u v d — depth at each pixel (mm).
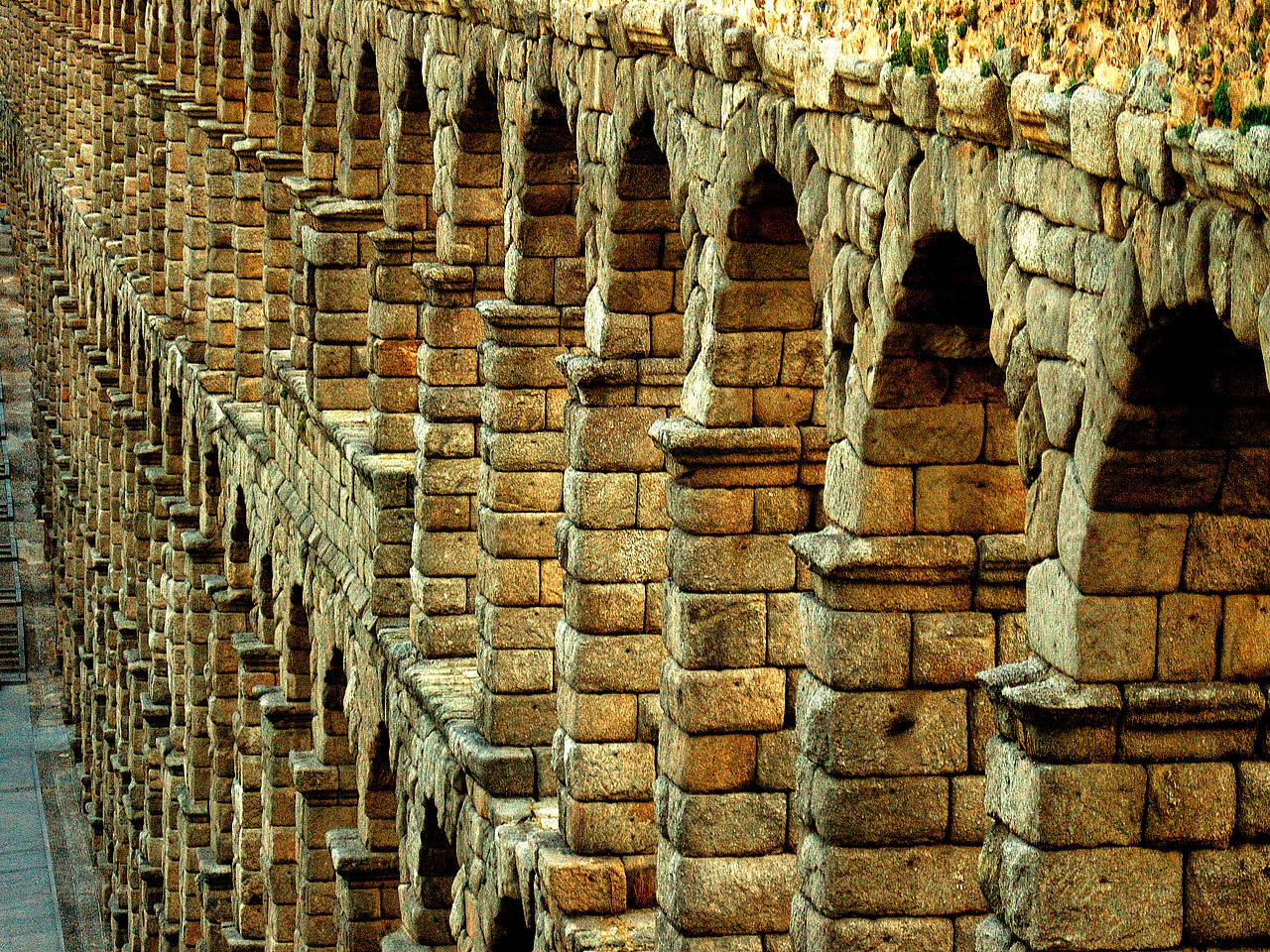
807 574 62719
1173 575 43219
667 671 64625
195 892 139125
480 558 80125
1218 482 42656
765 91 56469
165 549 149250
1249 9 35719
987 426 52344
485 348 78625
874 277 50656
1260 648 43656
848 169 51281
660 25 61531
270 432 117000
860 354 52156
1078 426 42812
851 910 55344
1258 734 44062
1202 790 44156
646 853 72125
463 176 82688
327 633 102875
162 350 151875
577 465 70688
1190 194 38125
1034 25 42438
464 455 85875
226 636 130750
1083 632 43438
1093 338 41594
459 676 86375
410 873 88938
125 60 168750
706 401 61312
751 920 64125
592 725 71688
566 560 72312
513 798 78625
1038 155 42781
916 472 52781
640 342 69500
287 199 115375
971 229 45656
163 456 154125
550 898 72250
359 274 101562
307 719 113312
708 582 62688
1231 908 44438
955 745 54688
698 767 63469
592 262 70500
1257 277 36125
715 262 60156
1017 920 44875
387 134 91750
